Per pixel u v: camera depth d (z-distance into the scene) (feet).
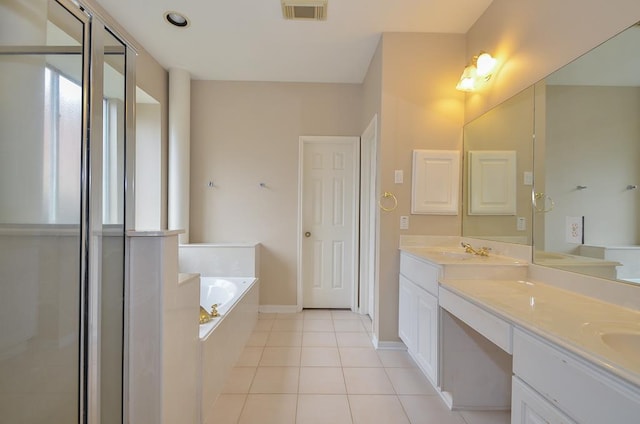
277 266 11.71
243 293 8.74
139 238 4.17
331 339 9.22
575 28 4.86
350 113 11.68
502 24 6.83
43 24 3.72
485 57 7.02
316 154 11.99
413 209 8.48
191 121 11.51
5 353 3.62
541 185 5.59
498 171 6.95
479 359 6.03
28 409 3.73
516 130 6.34
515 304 4.16
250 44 9.10
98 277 3.94
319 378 7.07
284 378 7.06
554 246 5.26
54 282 3.79
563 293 4.81
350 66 10.43
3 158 3.62
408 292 7.75
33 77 3.71
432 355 6.30
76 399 3.82
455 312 5.28
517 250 6.27
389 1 7.19
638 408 2.23
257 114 11.62
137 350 4.18
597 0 4.48
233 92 11.57
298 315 11.35
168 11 7.61
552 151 5.33
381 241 8.55
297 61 10.11
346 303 12.07
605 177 4.33
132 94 4.48
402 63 8.45
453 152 8.46
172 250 4.44
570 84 4.96
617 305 4.09
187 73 10.94
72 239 3.81
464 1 7.20
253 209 11.66
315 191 12.02
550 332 3.11
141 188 10.45
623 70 4.10
